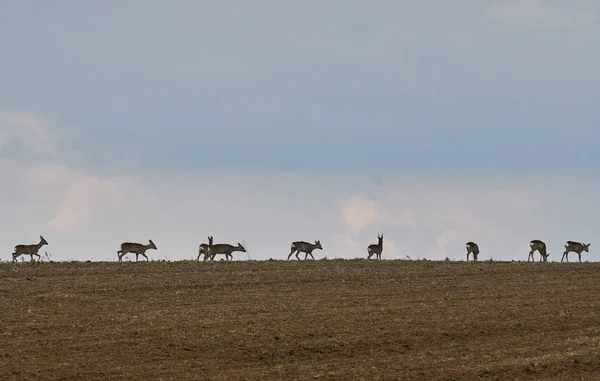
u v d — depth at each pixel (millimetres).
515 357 77188
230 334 84188
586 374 71250
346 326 88250
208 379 69562
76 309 95375
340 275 123000
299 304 100250
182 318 91375
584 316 94938
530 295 108500
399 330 87000
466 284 117562
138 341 81438
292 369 73250
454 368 73000
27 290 105000
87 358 75625
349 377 70438
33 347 79000
